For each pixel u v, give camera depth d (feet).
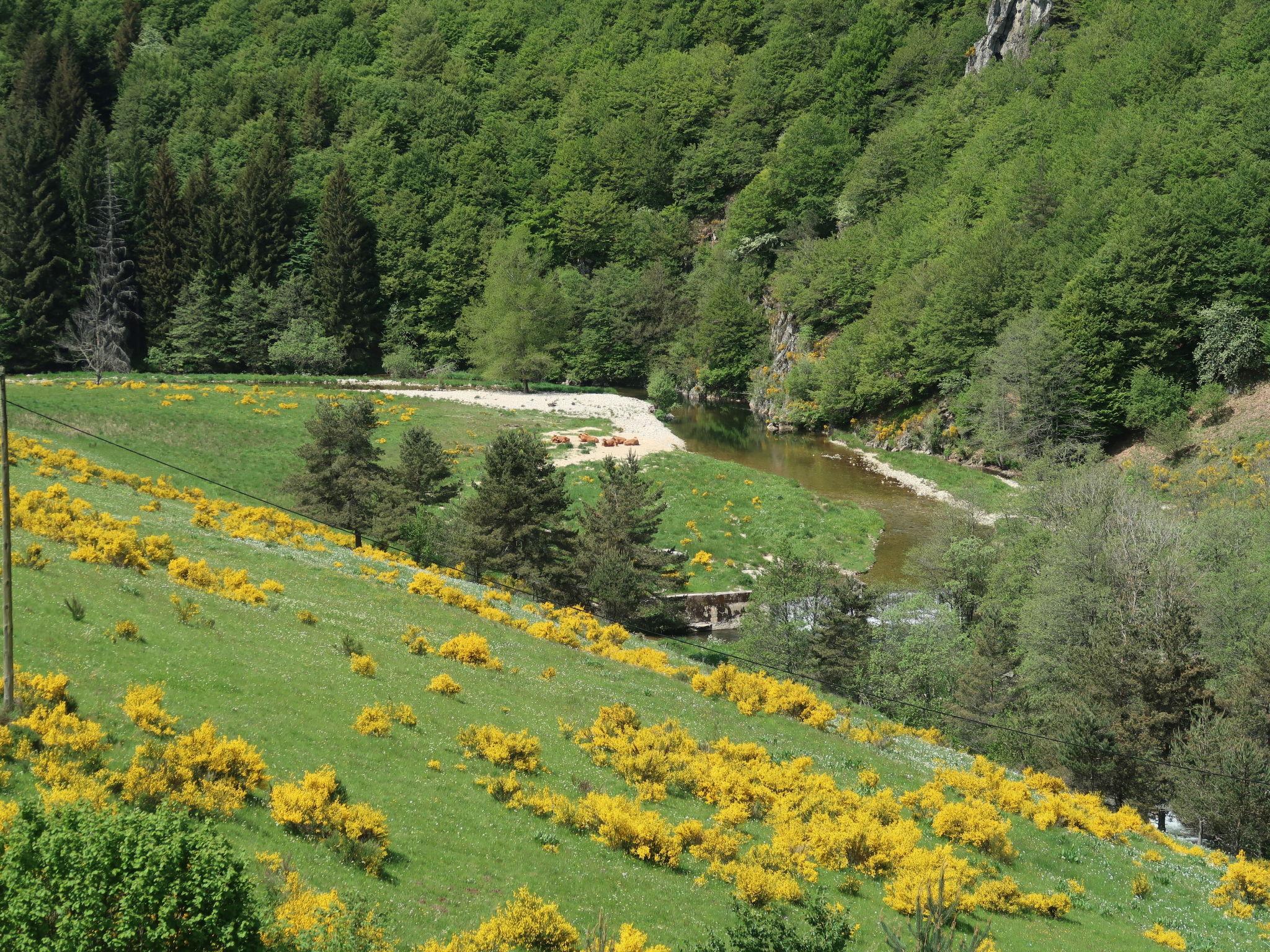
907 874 80.38
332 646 104.73
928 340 390.63
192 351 475.72
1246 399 318.65
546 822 78.84
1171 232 336.90
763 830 88.69
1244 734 141.79
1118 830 114.62
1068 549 199.11
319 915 52.11
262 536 162.71
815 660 176.96
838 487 332.39
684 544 257.96
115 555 109.09
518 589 198.29
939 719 168.66
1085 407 336.70
